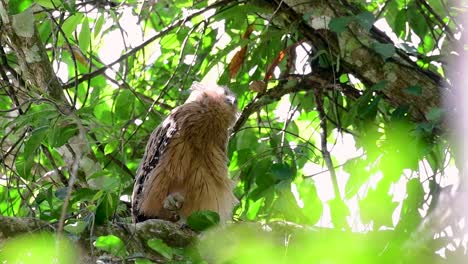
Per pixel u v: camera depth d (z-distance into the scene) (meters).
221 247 9.73
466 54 12.88
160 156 12.36
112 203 9.80
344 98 14.55
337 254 8.67
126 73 14.31
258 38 12.84
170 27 13.41
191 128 12.32
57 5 12.29
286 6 12.88
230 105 12.65
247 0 13.20
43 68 12.38
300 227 10.15
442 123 11.48
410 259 9.24
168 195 12.26
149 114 14.31
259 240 9.88
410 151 11.02
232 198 12.59
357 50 12.66
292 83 13.20
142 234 10.15
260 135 14.60
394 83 12.61
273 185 13.18
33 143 10.98
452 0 14.06
